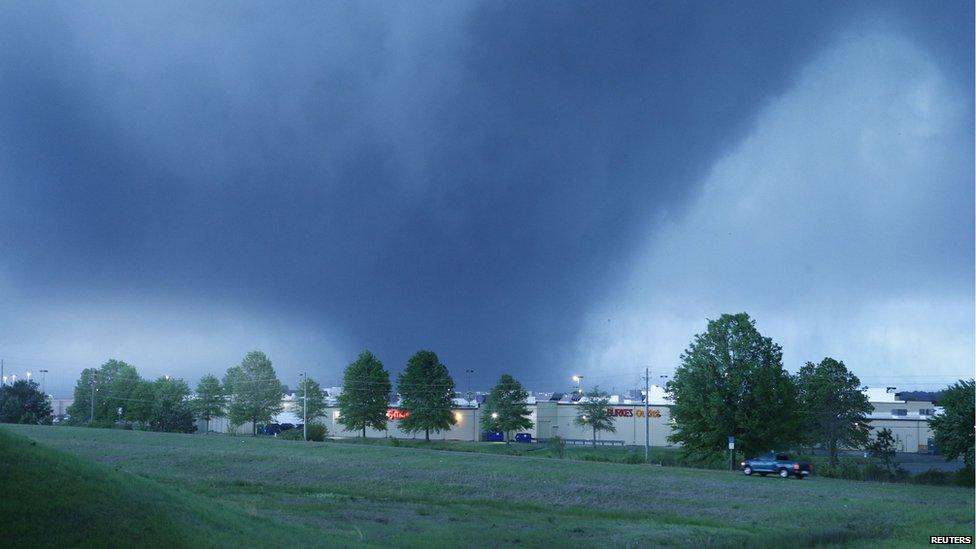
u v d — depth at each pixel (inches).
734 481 2455.7
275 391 4623.5
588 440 5285.4
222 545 803.4
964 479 2620.6
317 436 4180.6
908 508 1957.4
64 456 904.3
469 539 1348.4
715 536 1523.1
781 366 3053.6
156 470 2583.7
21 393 4549.7
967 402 2721.5
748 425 2918.3
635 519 1795.0
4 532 693.9
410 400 4761.3
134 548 730.2
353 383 4660.4
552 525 1616.6
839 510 1942.7
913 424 4574.3
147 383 4940.9
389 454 2977.4
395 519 1540.4
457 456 2967.5
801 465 2642.7
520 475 2508.6
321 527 1254.9
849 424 3496.6
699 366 3053.6
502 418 4675.2
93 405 4869.6
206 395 4808.1
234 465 2704.2
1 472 795.4
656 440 4926.2
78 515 762.2
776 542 1449.3
